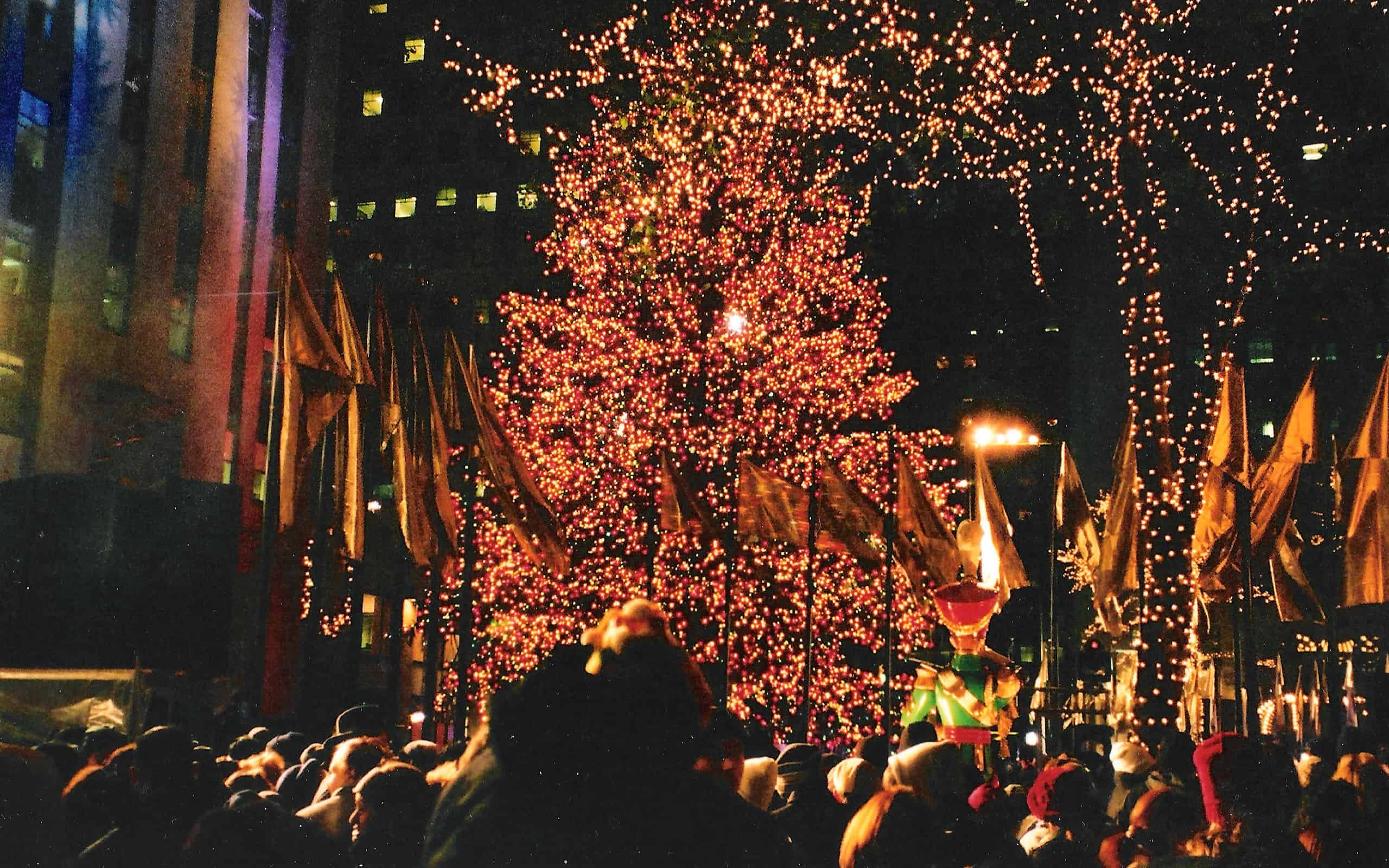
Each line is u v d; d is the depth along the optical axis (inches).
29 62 1275.8
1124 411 1716.3
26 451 1232.2
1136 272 1491.1
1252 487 625.6
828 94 1234.0
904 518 619.2
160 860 231.3
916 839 189.9
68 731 409.1
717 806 133.8
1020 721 914.7
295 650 1375.5
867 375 1675.7
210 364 1496.1
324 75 1879.9
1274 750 229.1
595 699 131.8
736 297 1425.9
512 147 2491.4
